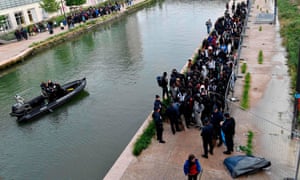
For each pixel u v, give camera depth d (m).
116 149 15.88
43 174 14.55
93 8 55.09
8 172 14.98
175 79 17.14
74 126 18.52
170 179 11.45
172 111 13.84
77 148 16.31
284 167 11.38
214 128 12.85
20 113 19.30
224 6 53.56
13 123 19.72
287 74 20.41
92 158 15.34
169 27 42.53
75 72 28.22
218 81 16.41
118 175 11.88
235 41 26.38
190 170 10.02
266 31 32.19
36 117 19.94
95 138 17.05
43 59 33.62
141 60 29.78
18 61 32.44
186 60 28.62
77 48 36.75
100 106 20.70
